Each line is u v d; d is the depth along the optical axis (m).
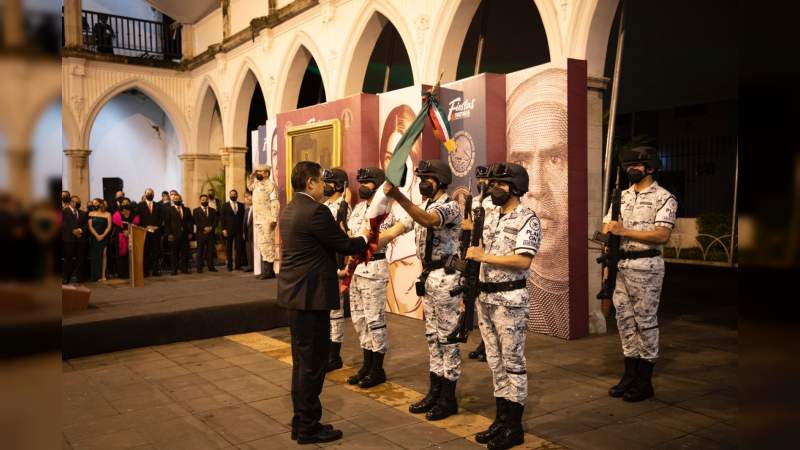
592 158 6.45
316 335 3.67
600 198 6.52
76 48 15.02
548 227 6.26
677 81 11.36
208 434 3.80
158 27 18.19
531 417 3.96
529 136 6.42
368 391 4.62
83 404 4.41
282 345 6.26
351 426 3.88
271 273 9.68
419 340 6.23
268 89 12.67
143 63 15.98
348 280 4.39
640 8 9.64
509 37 9.12
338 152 7.95
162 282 9.53
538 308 6.43
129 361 5.66
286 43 11.92
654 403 4.21
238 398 4.52
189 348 6.16
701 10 9.29
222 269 12.00
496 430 3.58
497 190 3.53
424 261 4.07
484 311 3.64
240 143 14.43
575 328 6.14
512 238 3.51
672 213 4.19
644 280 4.23
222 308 6.73
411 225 4.13
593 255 6.47
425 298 4.15
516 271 3.50
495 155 6.66
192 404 4.39
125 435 3.79
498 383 3.61
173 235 10.92
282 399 4.49
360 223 4.94
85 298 6.44
